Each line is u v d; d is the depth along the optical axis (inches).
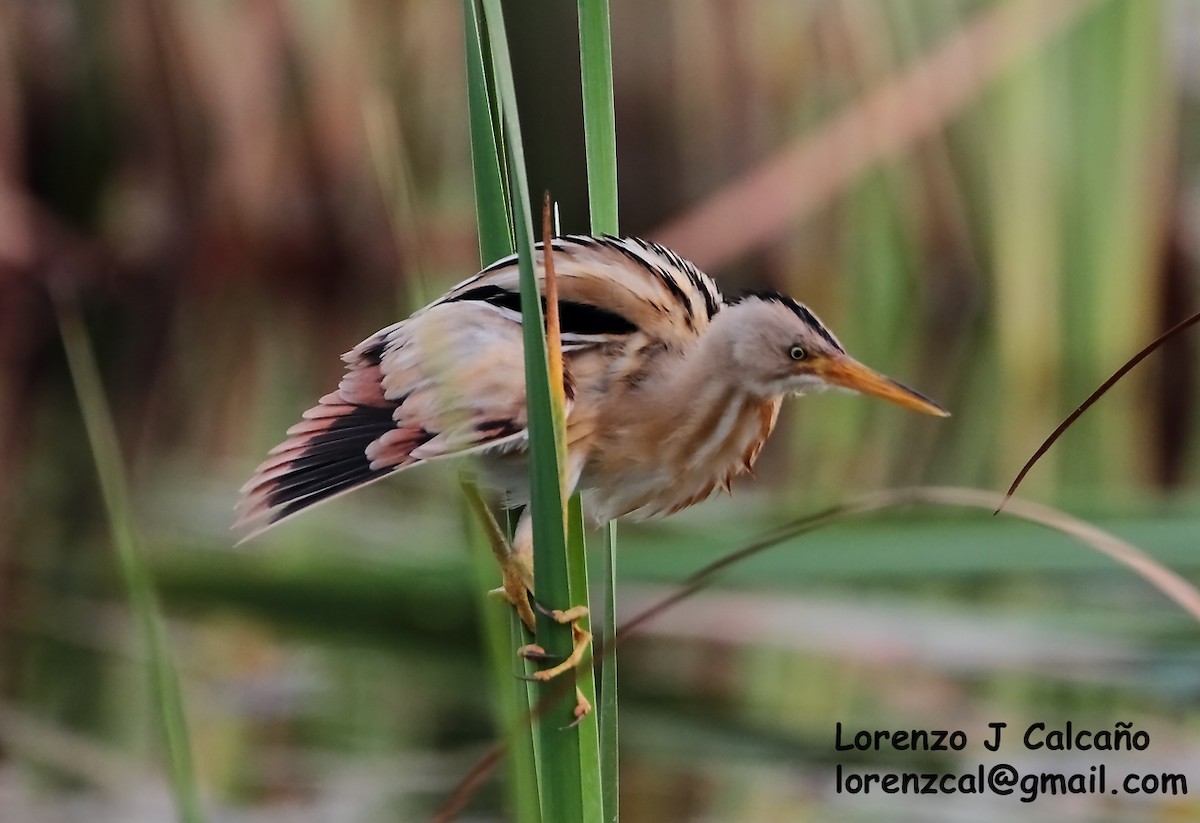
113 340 486.6
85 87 506.3
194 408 410.3
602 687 285.9
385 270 501.7
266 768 297.0
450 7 489.4
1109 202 397.1
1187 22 425.4
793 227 463.2
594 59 286.0
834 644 300.0
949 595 302.2
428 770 296.8
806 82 444.8
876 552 298.7
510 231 285.6
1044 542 298.5
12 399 434.3
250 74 502.3
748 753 297.0
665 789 295.9
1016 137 400.2
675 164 460.4
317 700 299.4
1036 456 285.3
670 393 289.1
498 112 286.2
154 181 514.3
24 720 299.9
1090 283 399.9
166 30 502.6
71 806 295.9
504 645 285.7
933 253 456.4
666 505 290.2
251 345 472.7
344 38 494.0
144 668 301.6
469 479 287.6
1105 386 284.5
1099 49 393.4
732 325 289.6
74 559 306.5
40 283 493.7
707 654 300.8
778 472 349.1
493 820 295.0
